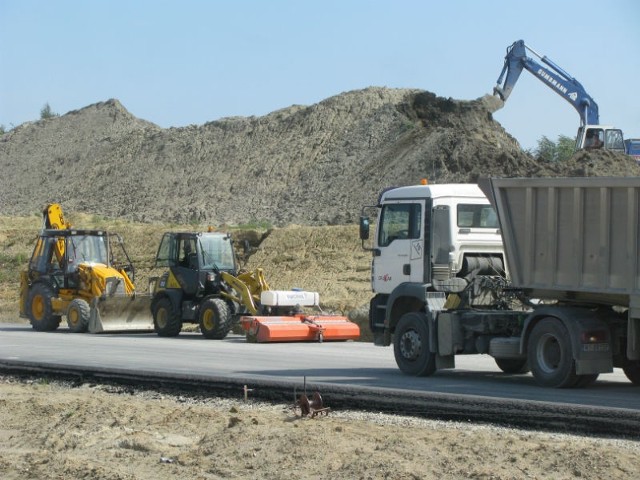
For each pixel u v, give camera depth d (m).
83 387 21.44
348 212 82.19
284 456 13.43
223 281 36.00
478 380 21.45
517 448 13.32
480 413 16.14
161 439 14.95
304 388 18.44
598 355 19.06
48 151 122.81
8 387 20.84
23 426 16.52
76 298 38.91
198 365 24.73
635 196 18.38
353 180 88.94
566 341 19.17
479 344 21.09
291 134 104.00
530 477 11.95
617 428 14.67
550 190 19.73
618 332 19.39
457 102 93.62
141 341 33.62
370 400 17.33
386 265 23.59
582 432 14.98
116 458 14.06
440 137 85.38
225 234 37.03
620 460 12.53
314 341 33.41
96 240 40.66
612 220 18.73
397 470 12.35
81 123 128.50
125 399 19.06
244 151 104.56
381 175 85.88
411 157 85.38
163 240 37.69
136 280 59.22
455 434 14.49
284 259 55.19
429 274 22.55
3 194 115.81
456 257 22.77
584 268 19.22
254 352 28.86
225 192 97.69
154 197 102.06
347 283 50.22
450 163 81.19
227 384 19.67
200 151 108.00
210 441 14.64
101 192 107.62
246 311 35.53
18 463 13.82
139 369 23.58
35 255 40.78
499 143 84.69
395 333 22.69
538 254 20.02
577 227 19.30
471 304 21.91
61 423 16.44
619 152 73.88
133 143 115.44
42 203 110.44
